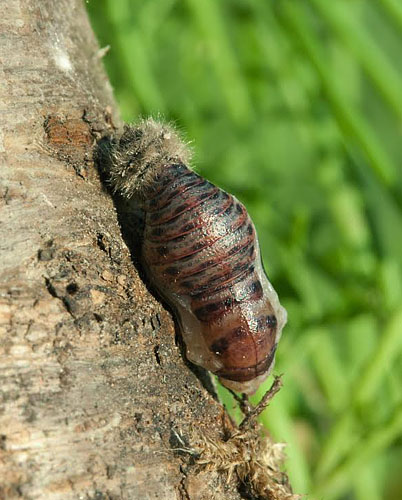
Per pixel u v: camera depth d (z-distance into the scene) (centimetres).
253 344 12
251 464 12
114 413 11
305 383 17
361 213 18
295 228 17
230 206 12
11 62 12
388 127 21
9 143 12
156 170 12
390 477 18
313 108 18
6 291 11
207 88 19
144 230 12
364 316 17
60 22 13
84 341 11
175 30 19
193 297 12
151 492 11
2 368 11
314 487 15
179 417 12
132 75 17
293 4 18
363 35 17
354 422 15
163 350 12
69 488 11
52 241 12
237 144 18
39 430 11
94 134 13
